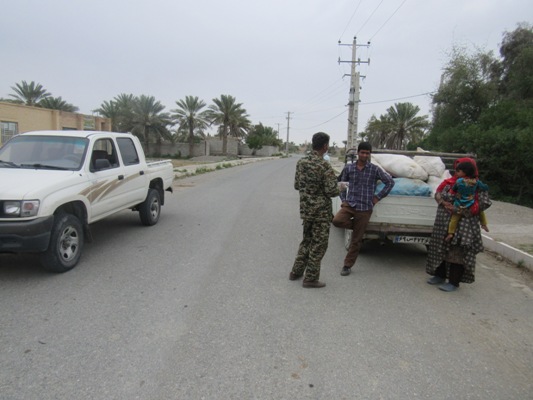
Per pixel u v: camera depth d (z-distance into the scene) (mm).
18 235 4758
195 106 57406
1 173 5496
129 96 54781
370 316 4355
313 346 3664
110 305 4398
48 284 4977
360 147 5512
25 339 3631
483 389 3119
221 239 7527
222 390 2982
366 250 7199
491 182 16406
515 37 22750
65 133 6645
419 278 5734
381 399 2939
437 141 21828
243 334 3840
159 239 7391
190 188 15859
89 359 3334
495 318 4445
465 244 4961
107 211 6660
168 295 4727
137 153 8070
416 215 6199
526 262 6336
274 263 6141
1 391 2898
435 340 3873
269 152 80750
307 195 5043
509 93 21516
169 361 3342
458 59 22547
